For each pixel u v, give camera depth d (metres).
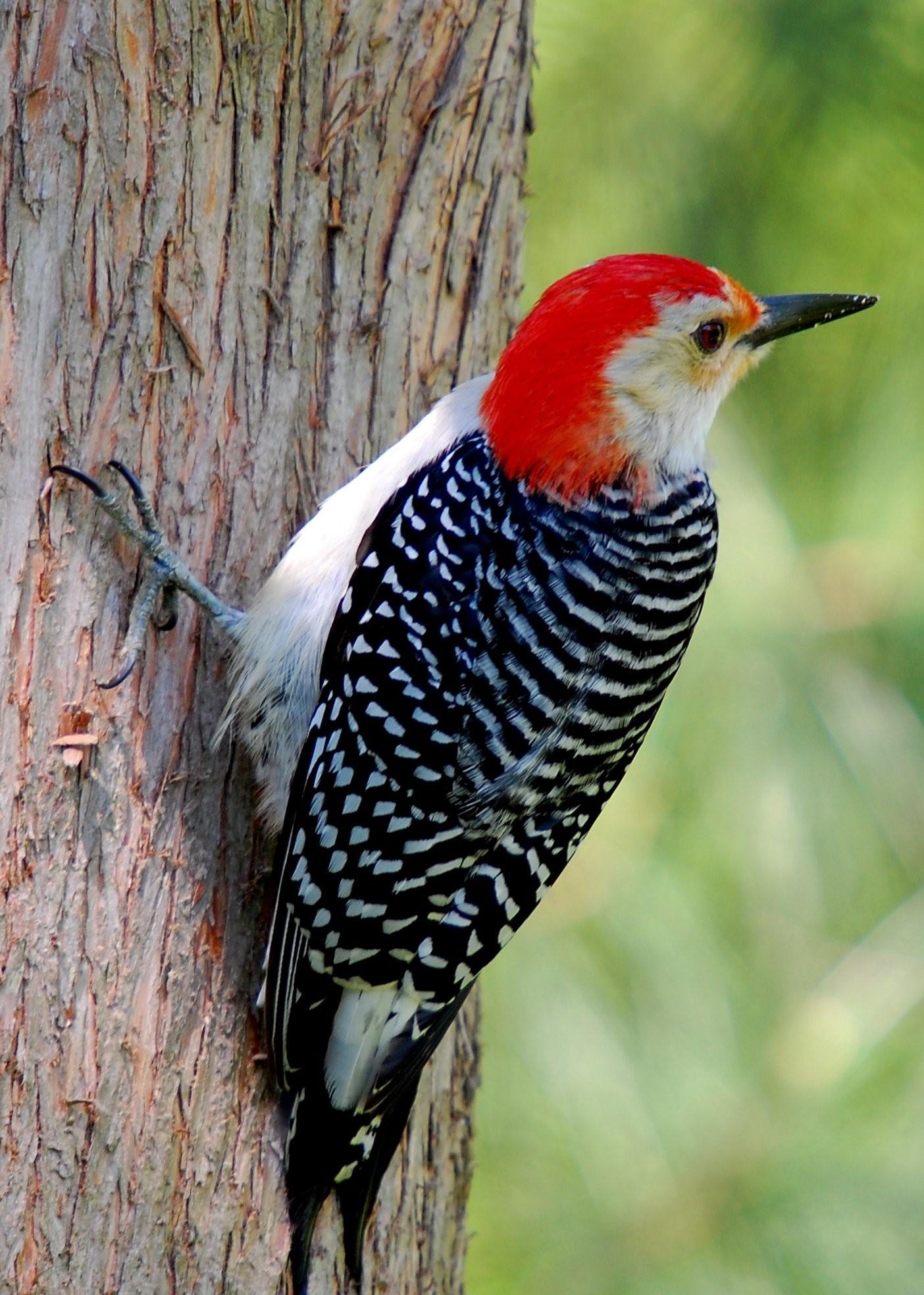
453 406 8.62
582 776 8.34
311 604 8.30
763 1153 10.72
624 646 8.17
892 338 12.82
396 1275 8.98
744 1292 10.37
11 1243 7.43
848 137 12.77
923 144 12.68
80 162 7.67
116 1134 7.65
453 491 8.22
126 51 7.73
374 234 8.65
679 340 8.26
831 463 12.45
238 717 8.23
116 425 7.82
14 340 7.58
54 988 7.52
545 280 12.75
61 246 7.66
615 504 8.16
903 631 11.59
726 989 11.20
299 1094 8.16
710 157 12.76
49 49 7.61
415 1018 8.27
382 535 8.28
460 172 8.98
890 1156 10.67
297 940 8.05
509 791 8.09
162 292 7.90
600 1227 10.74
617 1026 11.13
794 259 12.98
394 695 8.04
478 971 8.38
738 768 11.54
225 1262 8.00
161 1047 7.80
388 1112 8.48
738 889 11.48
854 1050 10.97
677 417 8.38
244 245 8.16
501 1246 10.91
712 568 8.73
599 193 12.80
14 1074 7.43
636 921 11.32
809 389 12.79
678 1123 10.87
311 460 8.52
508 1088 11.19
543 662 8.04
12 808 7.47
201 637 8.08
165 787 7.90
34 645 7.58
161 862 7.85
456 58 8.87
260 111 8.14
